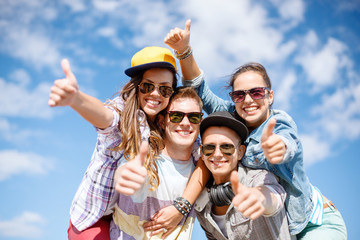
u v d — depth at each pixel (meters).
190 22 1.46
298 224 1.36
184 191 1.35
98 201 1.31
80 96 1.01
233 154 1.33
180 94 1.41
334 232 1.46
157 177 1.29
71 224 1.38
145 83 1.35
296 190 1.35
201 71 1.57
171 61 1.44
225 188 1.32
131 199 1.30
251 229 1.30
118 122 1.20
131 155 1.25
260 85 1.40
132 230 1.31
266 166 1.32
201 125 1.38
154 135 1.37
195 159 1.45
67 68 0.92
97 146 1.29
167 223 1.30
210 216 1.38
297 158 1.33
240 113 1.42
